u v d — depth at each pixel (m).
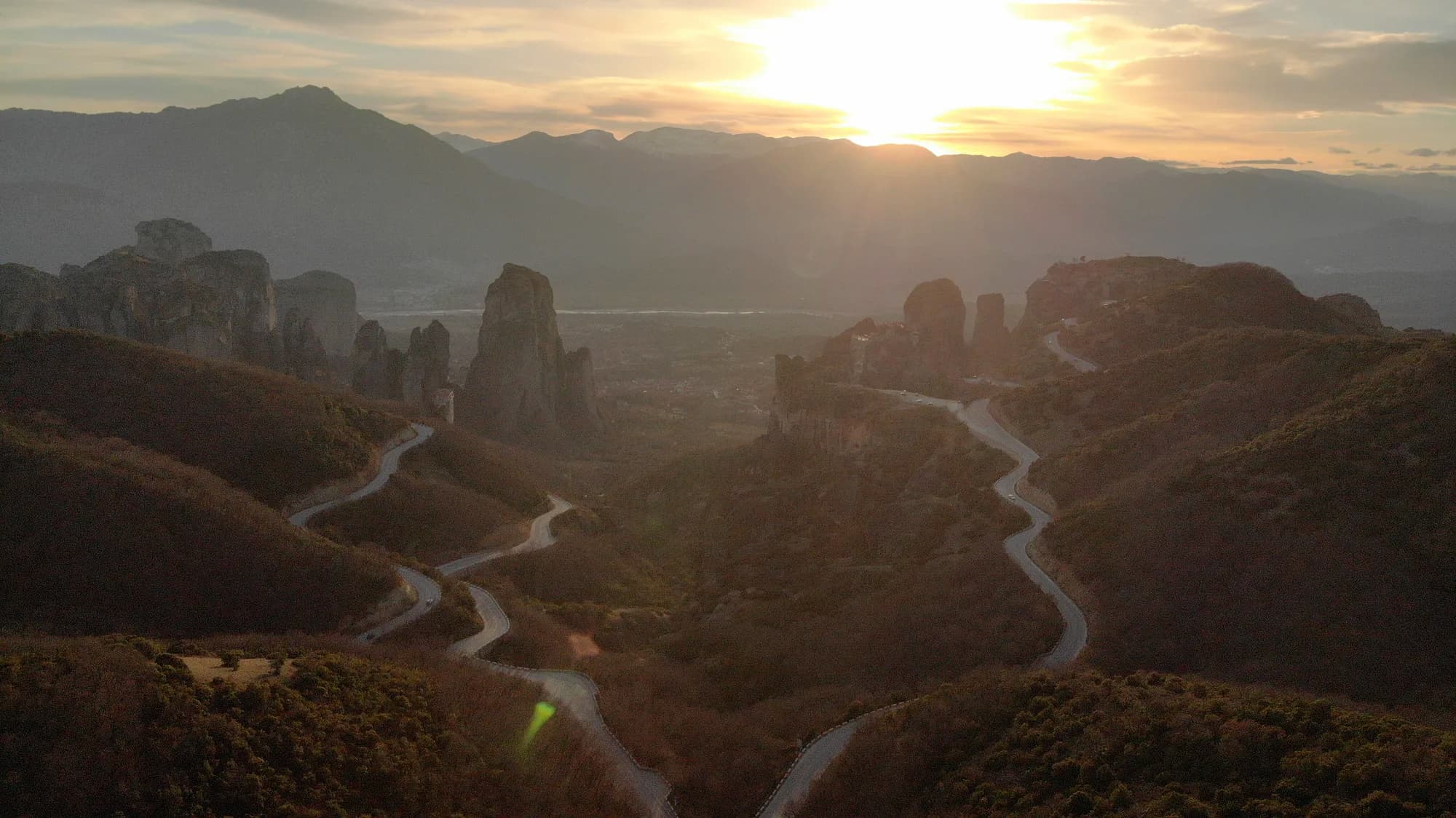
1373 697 67.94
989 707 69.56
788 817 66.38
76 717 54.12
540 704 76.38
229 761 55.56
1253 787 52.81
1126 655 77.50
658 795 69.44
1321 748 53.69
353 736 61.34
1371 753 51.50
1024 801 58.53
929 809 62.47
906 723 71.19
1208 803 53.03
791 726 79.25
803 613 106.81
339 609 89.50
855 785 67.19
